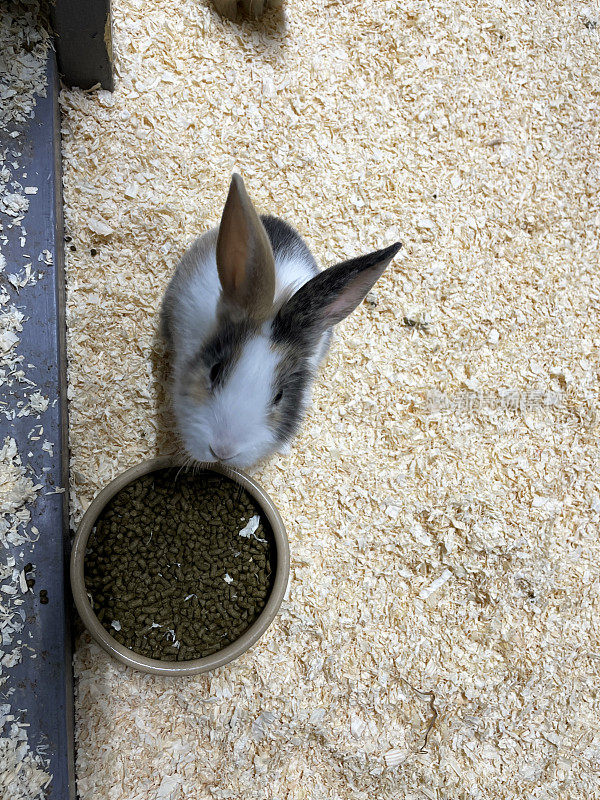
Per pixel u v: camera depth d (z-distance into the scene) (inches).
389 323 22.9
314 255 22.6
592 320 24.7
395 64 24.1
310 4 23.6
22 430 18.0
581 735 22.4
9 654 17.1
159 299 21.0
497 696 22.0
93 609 18.5
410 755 21.1
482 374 23.5
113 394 20.4
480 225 24.0
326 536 21.7
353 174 23.2
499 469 23.1
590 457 24.1
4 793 16.7
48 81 19.2
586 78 25.9
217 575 19.3
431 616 22.0
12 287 18.3
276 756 20.3
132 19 21.6
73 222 20.5
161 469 19.4
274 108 22.8
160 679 19.8
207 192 21.9
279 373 16.8
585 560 23.5
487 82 24.8
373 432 22.5
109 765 19.1
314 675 20.9
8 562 17.4
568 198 25.1
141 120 21.5
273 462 21.5
